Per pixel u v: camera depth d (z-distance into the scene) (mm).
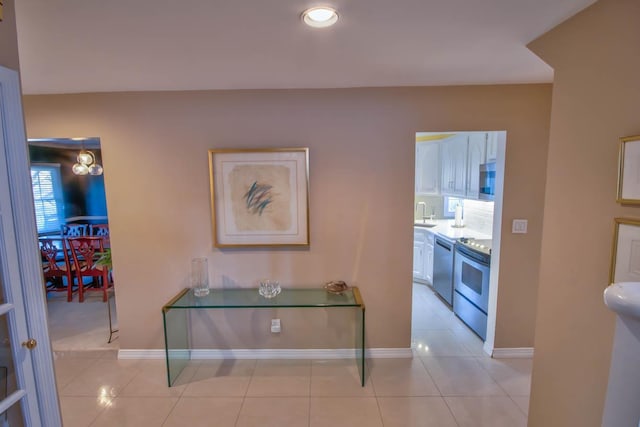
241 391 2434
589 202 1354
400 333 2824
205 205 2703
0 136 1151
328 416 2168
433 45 1744
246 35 1598
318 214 2701
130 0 1254
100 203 5980
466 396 2352
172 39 1628
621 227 1198
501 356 2840
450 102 2555
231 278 2775
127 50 1755
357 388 2451
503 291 2752
